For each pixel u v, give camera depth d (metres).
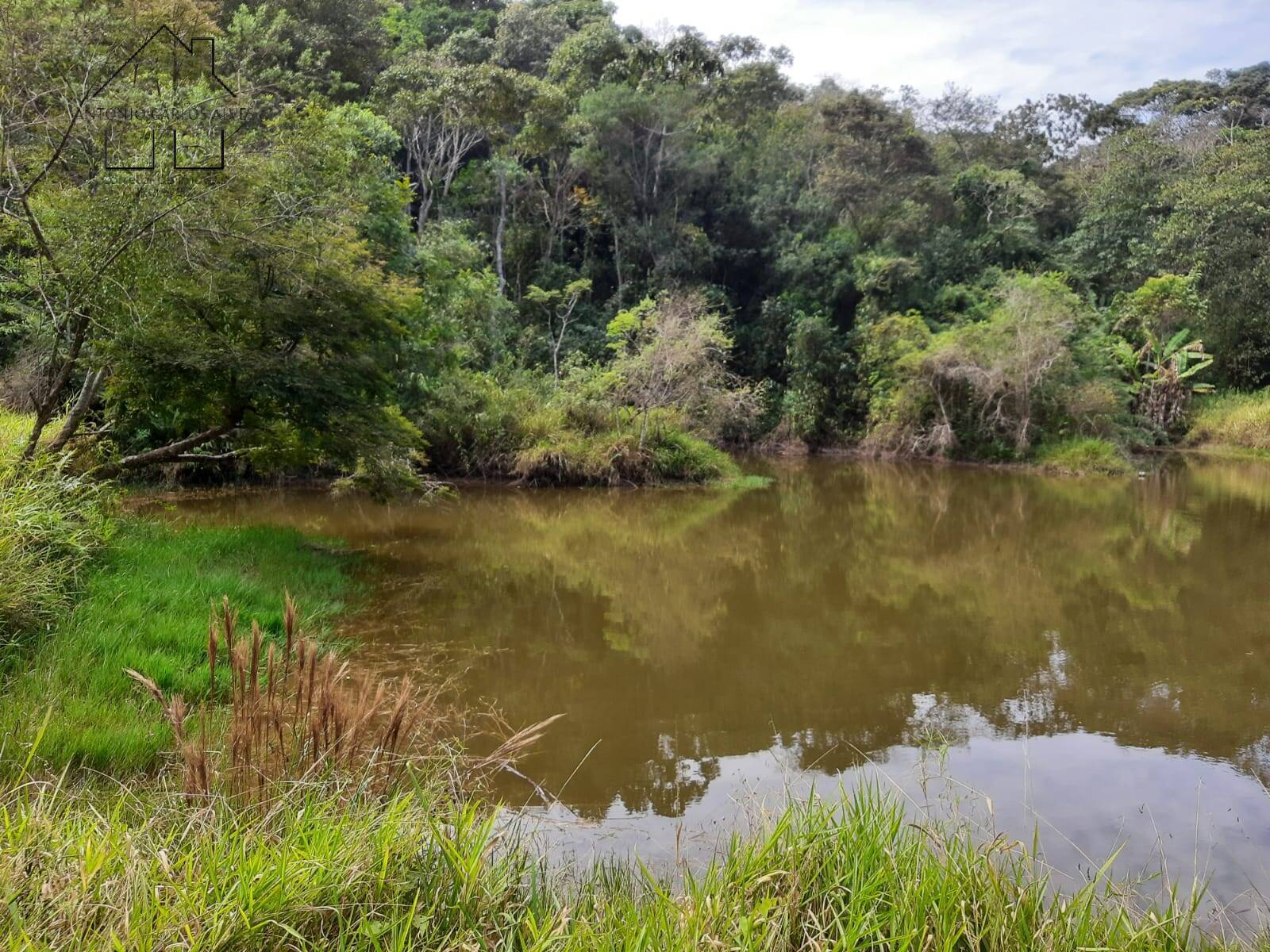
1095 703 6.04
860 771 4.85
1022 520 14.11
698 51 30.78
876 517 14.50
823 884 2.87
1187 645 7.45
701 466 18.33
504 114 25.27
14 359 12.27
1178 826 4.20
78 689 4.47
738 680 6.51
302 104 13.66
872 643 7.52
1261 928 3.25
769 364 27.58
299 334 8.67
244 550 8.65
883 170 29.03
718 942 2.27
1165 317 25.70
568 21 37.88
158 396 8.25
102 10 7.79
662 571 10.39
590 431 18.28
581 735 5.39
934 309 26.17
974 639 7.67
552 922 2.40
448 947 2.34
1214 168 26.97
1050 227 31.62
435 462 17.52
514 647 7.23
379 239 14.62
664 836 4.02
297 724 3.53
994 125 36.62
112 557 6.82
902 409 23.83
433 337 15.82
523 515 14.16
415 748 4.42
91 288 7.09
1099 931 2.76
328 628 6.80
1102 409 21.64
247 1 23.69
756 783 4.67
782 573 10.41
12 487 6.01
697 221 30.02
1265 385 26.50
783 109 33.62
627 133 28.56
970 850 3.01
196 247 7.62
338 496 14.98
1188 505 15.37
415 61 25.78
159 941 2.11
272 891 2.33
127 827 2.80
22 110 7.32
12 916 2.12
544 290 25.92
